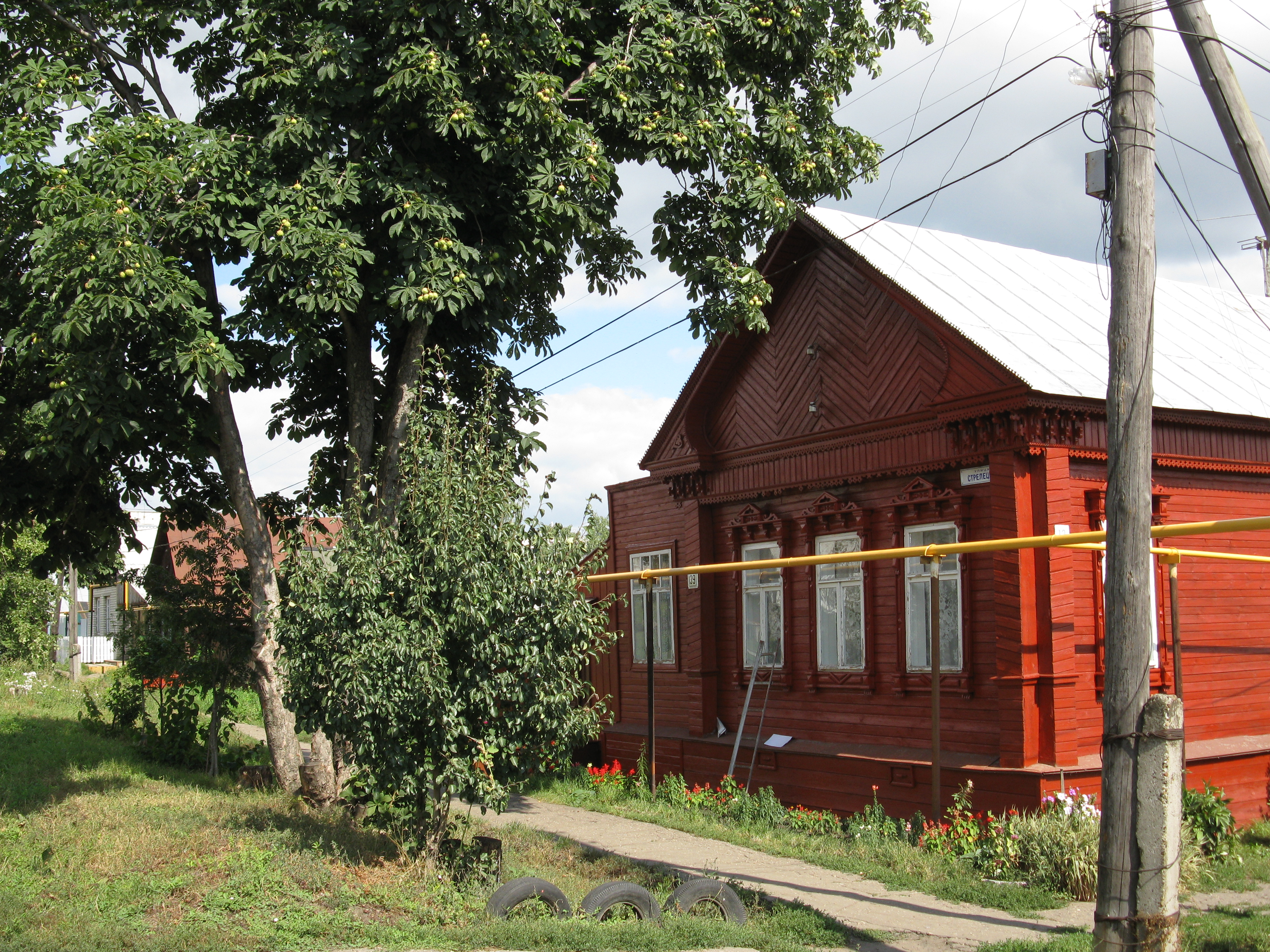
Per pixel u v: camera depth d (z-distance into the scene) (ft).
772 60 47.62
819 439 54.44
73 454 41.16
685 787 57.11
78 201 35.17
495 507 31.94
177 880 27.86
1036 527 43.65
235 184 39.75
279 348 40.29
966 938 30.91
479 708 31.24
